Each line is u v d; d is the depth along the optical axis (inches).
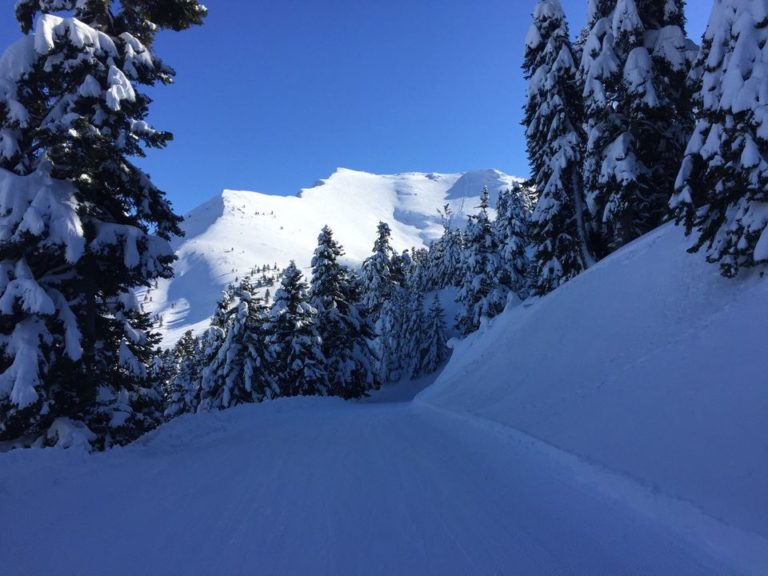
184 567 141.1
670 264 437.4
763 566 131.0
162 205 486.0
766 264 306.5
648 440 220.1
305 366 1184.2
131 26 483.5
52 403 397.7
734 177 310.8
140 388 652.1
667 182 673.6
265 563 143.3
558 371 414.6
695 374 258.5
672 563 139.8
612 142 656.4
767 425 188.2
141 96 454.9
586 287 571.8
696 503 163.0
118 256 428.1
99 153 416.8
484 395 481.4
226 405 1079.0
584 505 186.7
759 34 308.8
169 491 216.2
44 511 186.9
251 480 235.8
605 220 658.8
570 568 139.3
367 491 215.0
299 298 1230.9
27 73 408.2
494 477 234.5
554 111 788.0
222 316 1314.0
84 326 438.0
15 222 380.8
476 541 158.4
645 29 666.2
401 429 410.3
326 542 158.6
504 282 1546.5
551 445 257.4
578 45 918.4
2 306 369.7
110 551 152.2
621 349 366.0
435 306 2581.2
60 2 442.6
